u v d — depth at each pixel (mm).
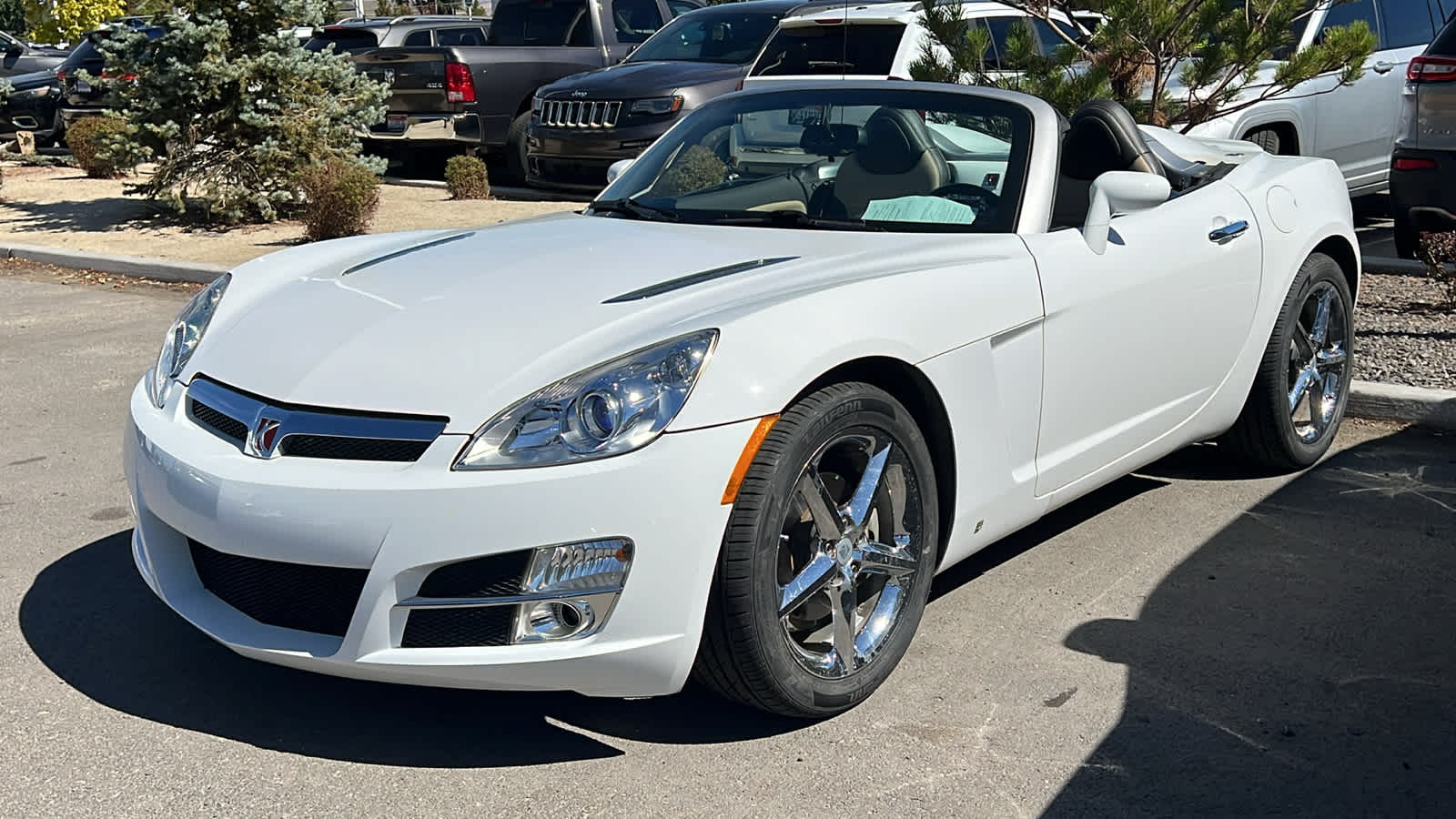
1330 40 7180
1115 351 3889
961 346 3342
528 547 2729
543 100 11883
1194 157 4945
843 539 3133
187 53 11555
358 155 12414
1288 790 2850
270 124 11594
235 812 2795
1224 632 3621
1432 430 5449
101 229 11703
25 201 13508
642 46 12516
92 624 3730
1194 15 7012
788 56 9578
